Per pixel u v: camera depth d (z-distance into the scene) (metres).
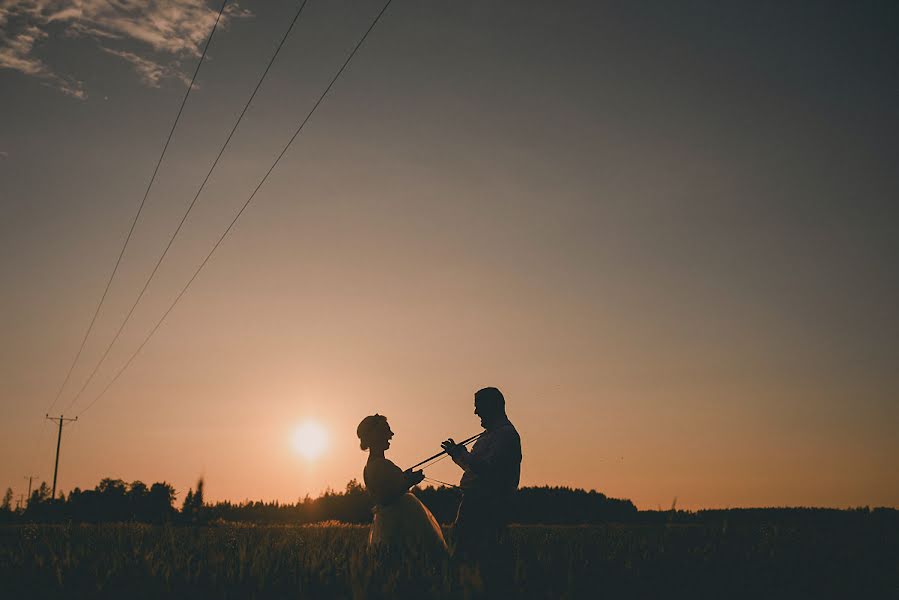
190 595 4.95
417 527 8.03
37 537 10.64
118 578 5.43
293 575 5.48
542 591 4.77
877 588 5.15
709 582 5.15
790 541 7.24
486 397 8.25
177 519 14.66
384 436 8.47
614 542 8.16
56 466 69.88
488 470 7.73
